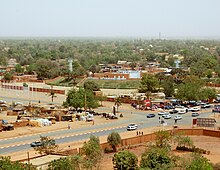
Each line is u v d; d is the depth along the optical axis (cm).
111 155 8444
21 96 18475
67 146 8906
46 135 10356
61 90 19250
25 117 12688
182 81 19975
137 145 9250
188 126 11550
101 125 11856
